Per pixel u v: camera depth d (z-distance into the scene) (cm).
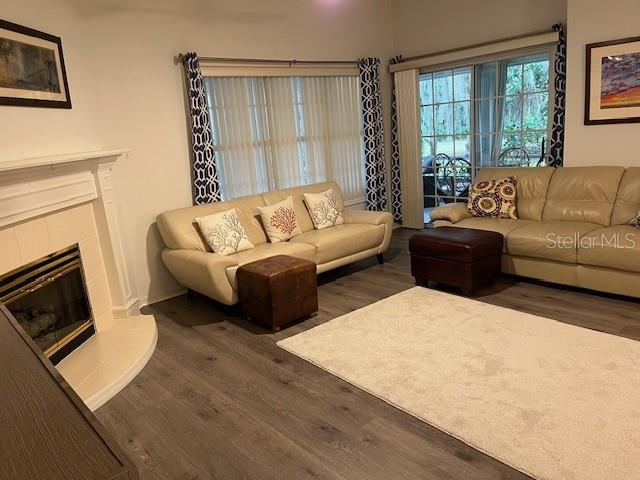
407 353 302
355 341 325
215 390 280
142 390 286
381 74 612
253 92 491
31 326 304
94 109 377
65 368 304
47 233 311
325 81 555
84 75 367
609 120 411
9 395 79
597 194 405
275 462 216
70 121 342
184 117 444
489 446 213
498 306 362
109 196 366
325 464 212
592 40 409
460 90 575
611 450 204
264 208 457
